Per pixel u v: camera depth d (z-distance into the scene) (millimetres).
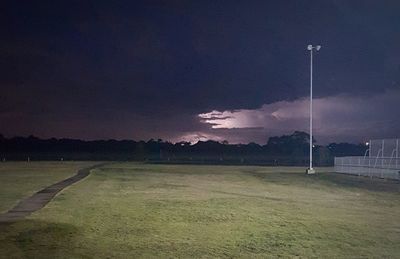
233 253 12891
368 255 12734
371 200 26500
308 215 20266
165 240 14562
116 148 145500
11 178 38812
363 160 47469
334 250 13312
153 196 27156
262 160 112000
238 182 39125
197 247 13609
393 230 16594
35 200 24047
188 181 39344
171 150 152125
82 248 13180
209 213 20562
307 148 149625
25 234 14773
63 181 36500
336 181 40375
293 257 12477
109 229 16281
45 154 126750
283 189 33125
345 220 18891
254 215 20109
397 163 41406
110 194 27844
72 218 18422
